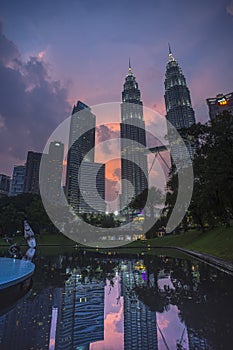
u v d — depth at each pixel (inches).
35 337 212.7
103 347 192.9
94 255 1218.0
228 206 851.4
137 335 213.3
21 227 2738.7
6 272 459.5
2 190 6264.8
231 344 188.5
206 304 301.3
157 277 518.3
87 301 337.4
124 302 328.5
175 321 245.9
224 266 600.4
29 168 5767.7
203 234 1504.7
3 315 275.9
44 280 505.0
